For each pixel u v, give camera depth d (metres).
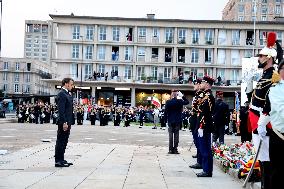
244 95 13.70
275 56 5.69
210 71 67.62
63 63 67.62
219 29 67.44
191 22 67.38
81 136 22.94
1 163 10.56
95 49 67.50
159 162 11.52
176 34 67.44
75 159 11.75
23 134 22.88
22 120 43.28
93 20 67.50
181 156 13.25
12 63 125.00
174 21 67.31
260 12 98.25
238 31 67.38
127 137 23.77
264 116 5.01
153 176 8.95
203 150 9.17
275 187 4.50
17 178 8.32
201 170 10.08
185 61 67.75
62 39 67.44
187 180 8.55
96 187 7.49
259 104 5.64
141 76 67.69
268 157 4.97
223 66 67.25
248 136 13.05
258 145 5.63
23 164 10.44
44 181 8.03
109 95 67.31
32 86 124.50
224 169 10.03
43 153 12.97
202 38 67.44
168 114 14.10
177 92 14.23
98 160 11.59
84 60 67.56
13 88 124.81
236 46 67.06
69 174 8.95
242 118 13.44
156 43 67.56
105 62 67.62
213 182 8.38
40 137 20.67
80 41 67.38
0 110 55.03
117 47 68.12
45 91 137.12
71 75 67.62
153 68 67.88
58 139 10.11
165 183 8.12
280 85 4.39
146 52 67.88
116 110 42.53
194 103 9.51
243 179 8.15
